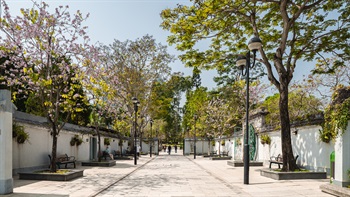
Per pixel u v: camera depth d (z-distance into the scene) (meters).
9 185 8.94
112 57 32.16
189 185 11.41
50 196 8.62
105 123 31.55
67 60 13.57
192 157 38.28
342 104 9.34
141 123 37.09
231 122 36.47
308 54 16.27
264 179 12.96
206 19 14.37
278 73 14.06
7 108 8.87
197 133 41.34
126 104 31.52
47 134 16.81
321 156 13.61
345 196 8.06
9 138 8.98
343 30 14.43
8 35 11.84
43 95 13.41
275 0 14.63
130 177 14.21
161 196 9.01
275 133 19.33
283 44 13.87
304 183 11.30
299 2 14.51
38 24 12.12
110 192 9.72
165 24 14.62
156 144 51.97
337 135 9.38
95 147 26.80
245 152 11.70
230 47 16.92
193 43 15.16
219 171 17.28
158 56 34.22
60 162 16.30
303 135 15.39
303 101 24.25
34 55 12.52
